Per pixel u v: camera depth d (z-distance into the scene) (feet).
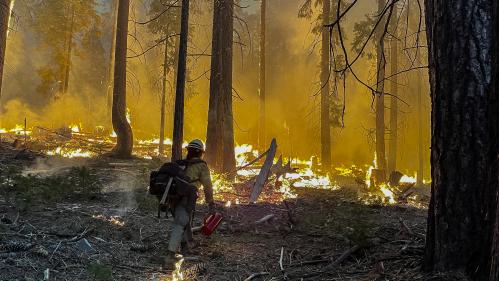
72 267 16.05
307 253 19.76
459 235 13.57
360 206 26.37
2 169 38.78
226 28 51.21
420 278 14.03
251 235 22.90
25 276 14.60
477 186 13.41
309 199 34.94
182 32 33.45
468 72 13.55
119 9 65.36
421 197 44.04
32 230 19.48
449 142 13.83
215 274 17.01
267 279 16.46
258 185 33.19
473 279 12.93
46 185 28.76
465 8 13.64
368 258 17.76
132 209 25.64
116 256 17.94
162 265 17.60
